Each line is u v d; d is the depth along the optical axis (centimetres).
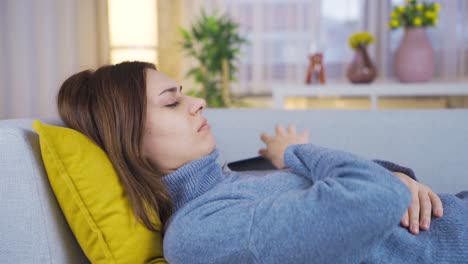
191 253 83
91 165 88
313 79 377
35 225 87
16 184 87
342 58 512
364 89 333
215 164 100
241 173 113
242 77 523
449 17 481
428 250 89
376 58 501
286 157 97
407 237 90
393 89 331
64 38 378
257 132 155
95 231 87
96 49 428
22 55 346
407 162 148
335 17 509
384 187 79
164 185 94
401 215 78
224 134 155
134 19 338
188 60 520
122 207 90
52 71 366
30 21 352
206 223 85
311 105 496
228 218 84
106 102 94
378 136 150
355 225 76
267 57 521
